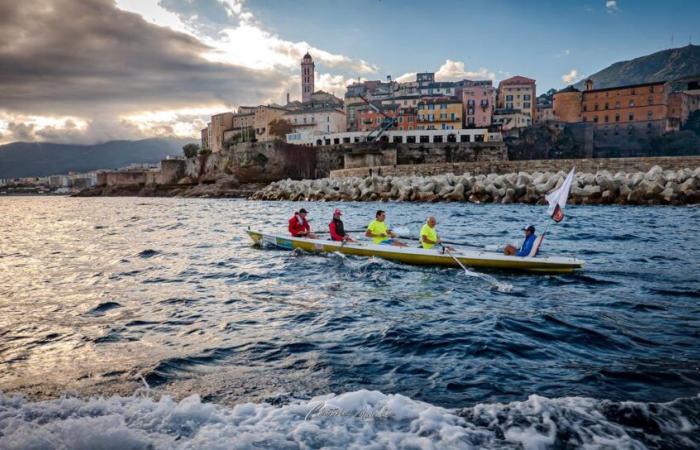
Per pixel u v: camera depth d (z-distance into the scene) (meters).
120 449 3.25
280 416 3.74
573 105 109.56
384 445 3.32
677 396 4.72
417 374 5.38
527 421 3.72
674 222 21.25
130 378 5.39
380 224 14.08
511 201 36.19
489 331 6.95
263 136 118.81
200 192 89.75
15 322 7.94
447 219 25.09
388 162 77.44
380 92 139.88
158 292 10.14
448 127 102.69
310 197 52.53
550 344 6.38
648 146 102.81
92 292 10.33
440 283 10.62
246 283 10.89
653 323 7.30
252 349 6.35
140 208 54.53
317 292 9.88
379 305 8.72
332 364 5.73
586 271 11.38
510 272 11.66
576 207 30.80
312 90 171.38
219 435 3.40
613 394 4.78
